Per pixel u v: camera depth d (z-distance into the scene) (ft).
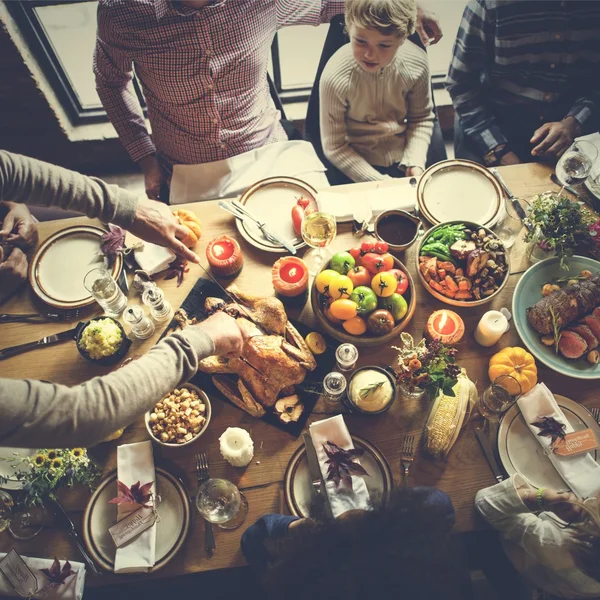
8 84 8.30
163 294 5.34
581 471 4.51
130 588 5.70
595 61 6.73
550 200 5.28
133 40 6.02
